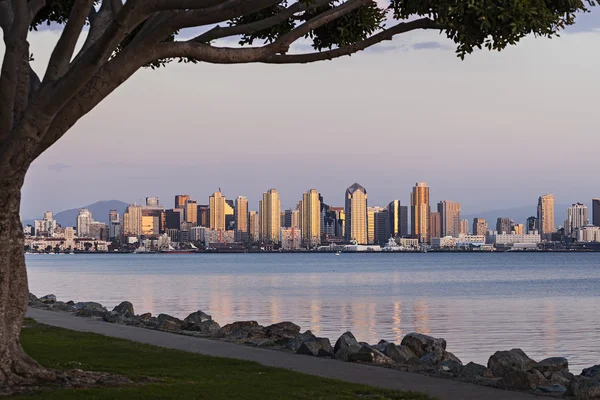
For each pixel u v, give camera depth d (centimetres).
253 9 1627
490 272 19762
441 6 1583
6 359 1759
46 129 1703
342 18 2139
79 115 1727
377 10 2150
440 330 5097
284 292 10112
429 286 12062
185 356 2342
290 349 2797
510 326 5406
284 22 2175
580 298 9000
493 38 1611
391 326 5375
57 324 3366
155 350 2477
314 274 18012
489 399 1748
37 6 1761
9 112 1694
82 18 1692
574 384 1898
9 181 1709
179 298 8688
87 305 4572
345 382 1914
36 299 5397
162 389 1748
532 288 11412
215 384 1848
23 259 1784
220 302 8019
